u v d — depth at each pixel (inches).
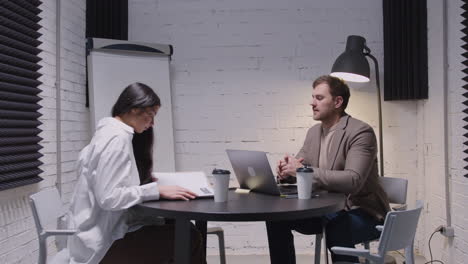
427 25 140.9
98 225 72.1
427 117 140.6
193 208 62.9
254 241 151.5
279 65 152.1
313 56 151.5
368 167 86.5
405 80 144.2
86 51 141.3
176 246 64.3
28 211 108.7
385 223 60.2
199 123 153.2
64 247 83.7
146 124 77.6
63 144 128.6
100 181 68.6
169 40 153.0
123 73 141.6
